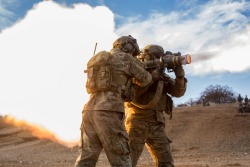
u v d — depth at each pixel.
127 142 4.76
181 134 31.75
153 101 5.78
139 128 5.95
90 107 4.81
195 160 16.44
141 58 6.00
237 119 35.31
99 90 4.81
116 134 4.66
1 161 16.11
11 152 25.36
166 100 6.13
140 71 5.00
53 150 25.50
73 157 20.88
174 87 5.99
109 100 4.72
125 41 5.21
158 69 5.72
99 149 4.79
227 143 26.53
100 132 4.68
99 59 4.82
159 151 6.02
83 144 4.79
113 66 4.85
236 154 20.58
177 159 17.41
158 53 5.93
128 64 4.91
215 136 29.78
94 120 4.73
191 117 38.06
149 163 14.59
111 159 4.66
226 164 13.48
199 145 26.09
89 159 4.73
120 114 4.79
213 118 36.56
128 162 4.68
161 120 6.00
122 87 4.86
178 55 5.83
